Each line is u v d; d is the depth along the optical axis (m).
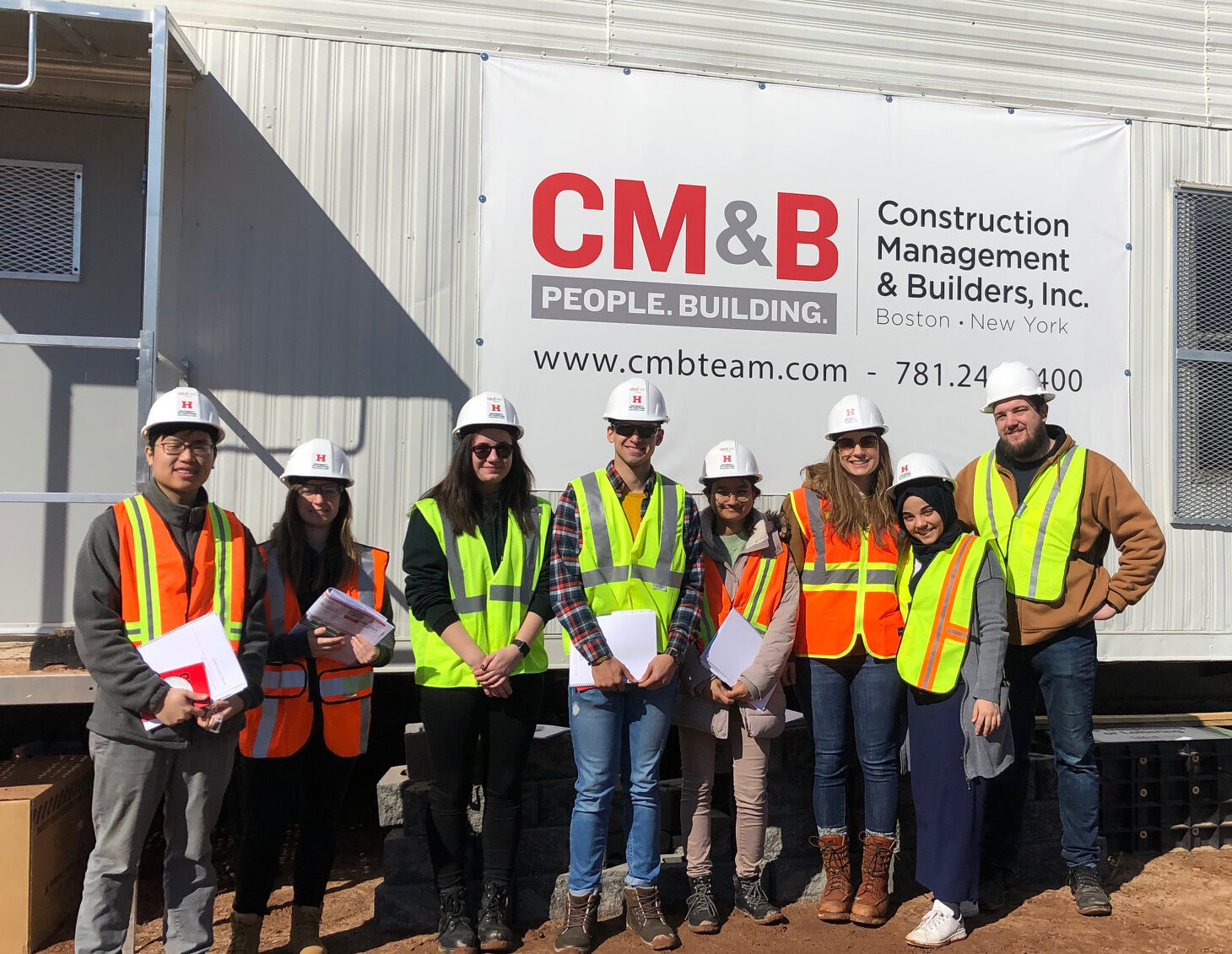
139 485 3.25
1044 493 3.58
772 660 3.34
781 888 3.68
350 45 4.00
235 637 2.85
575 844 3.21
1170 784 4.41
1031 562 3.56
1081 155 4.61
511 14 4.14
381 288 4.00
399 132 4.04
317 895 3.18
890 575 3.45
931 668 3.32
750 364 4.27
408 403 4.02
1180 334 4.69
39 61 3.91
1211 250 4.74
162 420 2.78
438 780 3.17
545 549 3.31
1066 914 3.67
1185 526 4.62
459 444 3.47
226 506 3.87
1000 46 4.56
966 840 3.33
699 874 3.43
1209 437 4.68
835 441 3.52
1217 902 3.80
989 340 4.49
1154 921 3.61
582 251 4.16
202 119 3.90
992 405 3.64
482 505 3.27
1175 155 4.73
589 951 3.23
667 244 4.22
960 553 3.36
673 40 4.26
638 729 3.25
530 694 3.22
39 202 4.11
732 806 3.73
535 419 4.11
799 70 4.37
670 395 4.21
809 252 4.34
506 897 3.25
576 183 4.16
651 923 3.28
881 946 3.32
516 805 3.23
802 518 3.53
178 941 2.78
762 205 4.30
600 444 4.14
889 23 4.45
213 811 2.84
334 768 3.18
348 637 3.11
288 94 3.95
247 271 3.91
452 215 4.07
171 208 3.87
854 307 4.37
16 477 4.05
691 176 4.25
